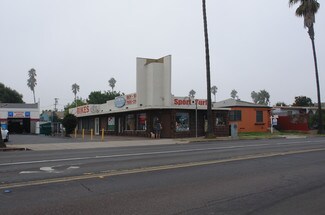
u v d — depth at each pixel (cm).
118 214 676
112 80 12469
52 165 1305
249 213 695
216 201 780
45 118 7925
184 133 3422
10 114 6156
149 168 1220
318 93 4222
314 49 4194
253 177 1062
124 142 2692
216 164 1323
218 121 3697
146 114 3562
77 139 3169
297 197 824
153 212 692
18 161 1441
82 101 8888
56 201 767
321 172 1157
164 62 3528
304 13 4188
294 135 3841
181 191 871
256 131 4466
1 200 773
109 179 1017
